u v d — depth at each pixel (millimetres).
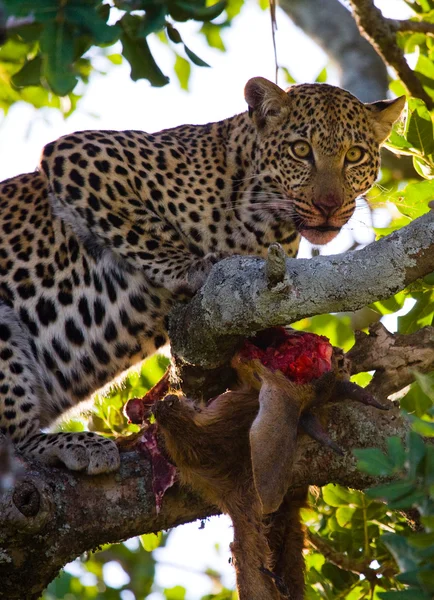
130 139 10914
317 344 8141
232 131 11281
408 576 6148
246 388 7980
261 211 10945
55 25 7227
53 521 8023
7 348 10148
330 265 7309
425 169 10945
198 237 10805
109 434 11789
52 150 10680
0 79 14117
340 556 10430
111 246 10398
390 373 8789
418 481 6176
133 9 8109
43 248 10539
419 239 7211
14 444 9828
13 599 8148
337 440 8359
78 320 10391
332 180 10805
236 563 7590
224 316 7707
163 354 10773
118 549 13570
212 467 7777
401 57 12375
